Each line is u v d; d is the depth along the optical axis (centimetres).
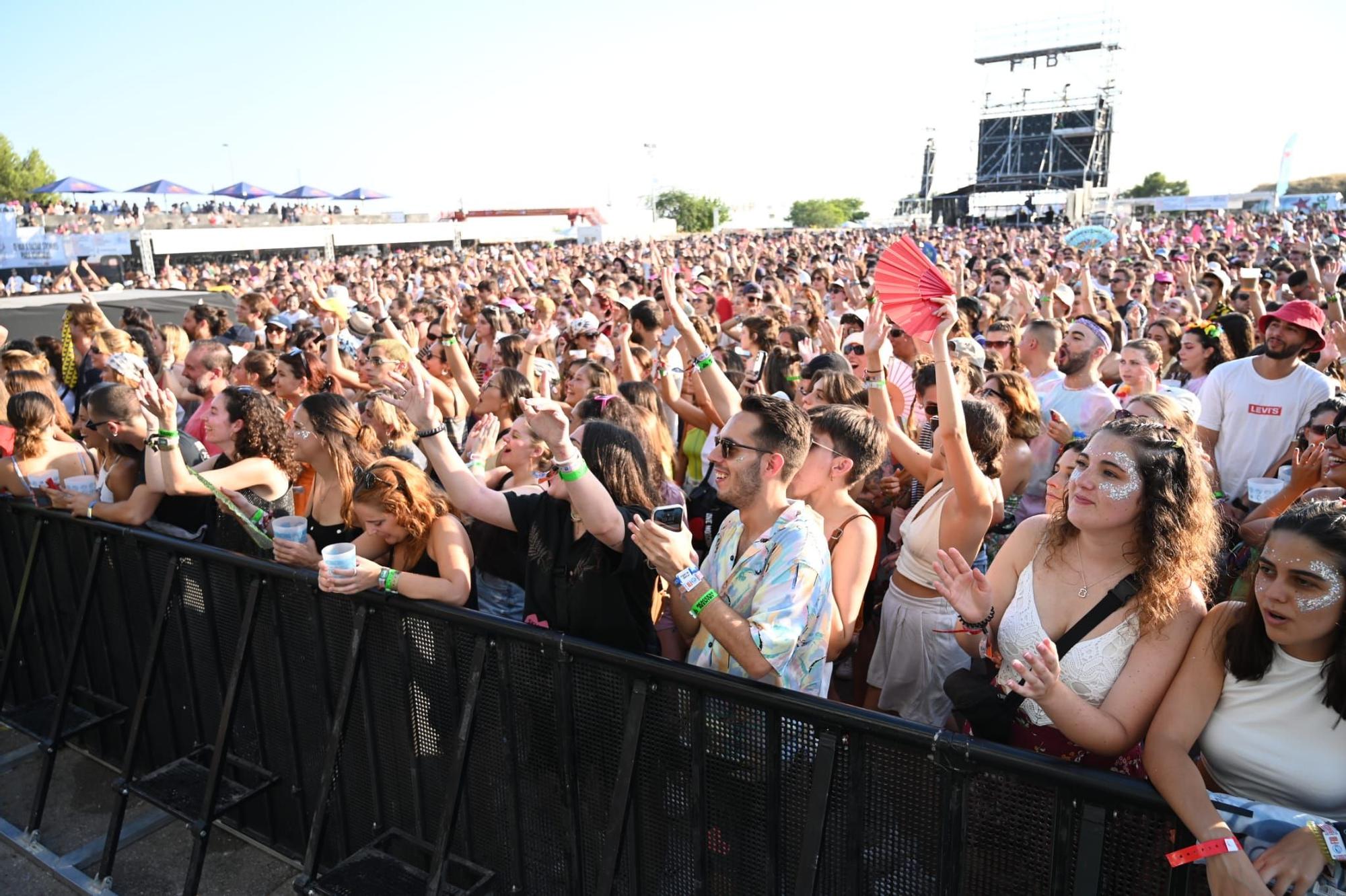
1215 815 170
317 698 317
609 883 240
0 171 7088
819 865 215
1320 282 969
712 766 231
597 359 672
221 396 405
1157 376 511
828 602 255
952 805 197
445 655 275
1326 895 163
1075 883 185
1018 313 938
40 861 361
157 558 356
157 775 347
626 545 257
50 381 547
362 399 529
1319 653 182
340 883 284
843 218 11175
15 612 417
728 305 1106
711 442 549
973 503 304
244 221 3834
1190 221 4231
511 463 351
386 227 4141
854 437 301
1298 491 329
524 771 269
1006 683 231
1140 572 209
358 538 313
